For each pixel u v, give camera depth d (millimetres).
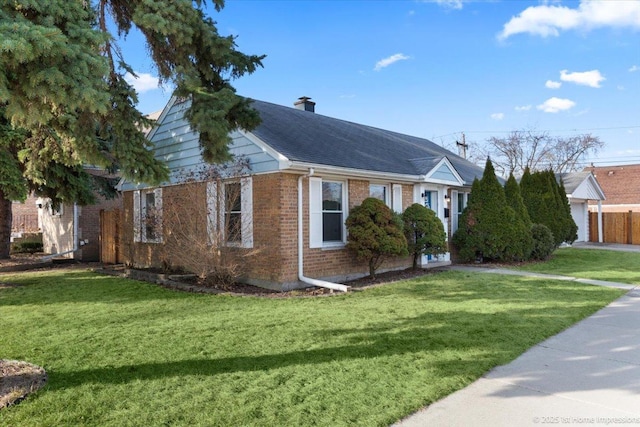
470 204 13656
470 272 11453
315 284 9148
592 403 3562
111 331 5719
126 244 13805
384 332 5590
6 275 11961
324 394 3682
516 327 5836
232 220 10070
